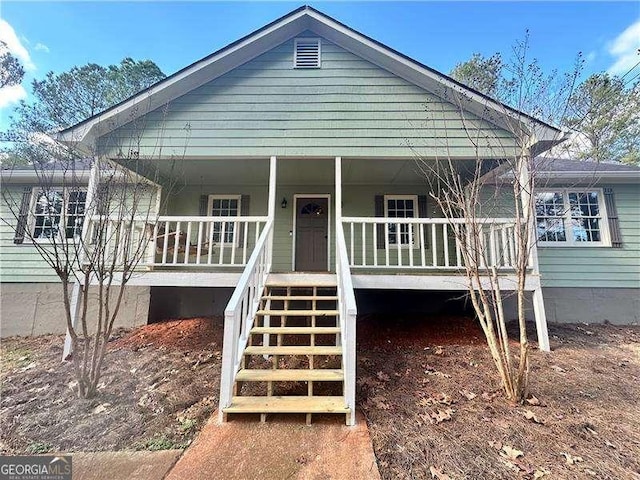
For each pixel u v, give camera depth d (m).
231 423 3.11
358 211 8.13
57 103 8.46
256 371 3.65
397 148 5.93
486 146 5.46
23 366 4.97
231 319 3.29
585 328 6.77
